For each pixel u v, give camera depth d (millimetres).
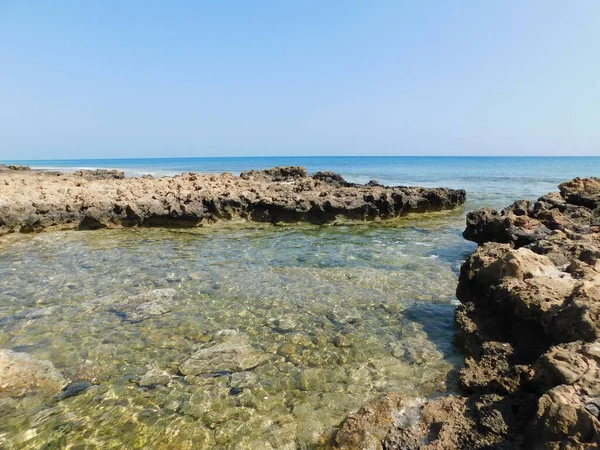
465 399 3293
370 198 13281
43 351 4289
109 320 5055
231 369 3996
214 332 4762
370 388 3662
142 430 3166
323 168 56188
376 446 2910
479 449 2701
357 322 5039
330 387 3693
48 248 8680
